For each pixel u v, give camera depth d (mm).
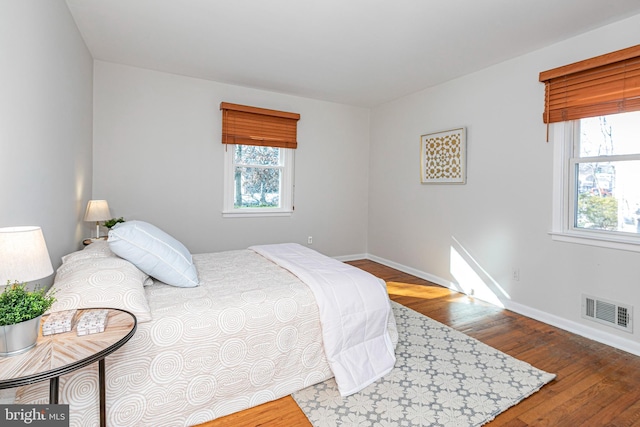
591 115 2533
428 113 4086
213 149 4012
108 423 1416
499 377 2000
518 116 3074
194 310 1628
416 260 4289
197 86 3869
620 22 2400
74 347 1087
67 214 2383
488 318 2957
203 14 2439
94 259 1794
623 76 2359
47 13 1885
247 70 3572
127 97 3512
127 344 1444
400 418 1642
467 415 1666
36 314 1081
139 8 2367
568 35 2646
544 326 2801
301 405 1744
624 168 2457
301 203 4676
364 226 5254
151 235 1905
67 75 2336
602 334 2520
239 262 2611
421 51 3002
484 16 2385
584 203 2693
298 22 2529
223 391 1651
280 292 1903
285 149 4551
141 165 3619
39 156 1772
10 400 1281
